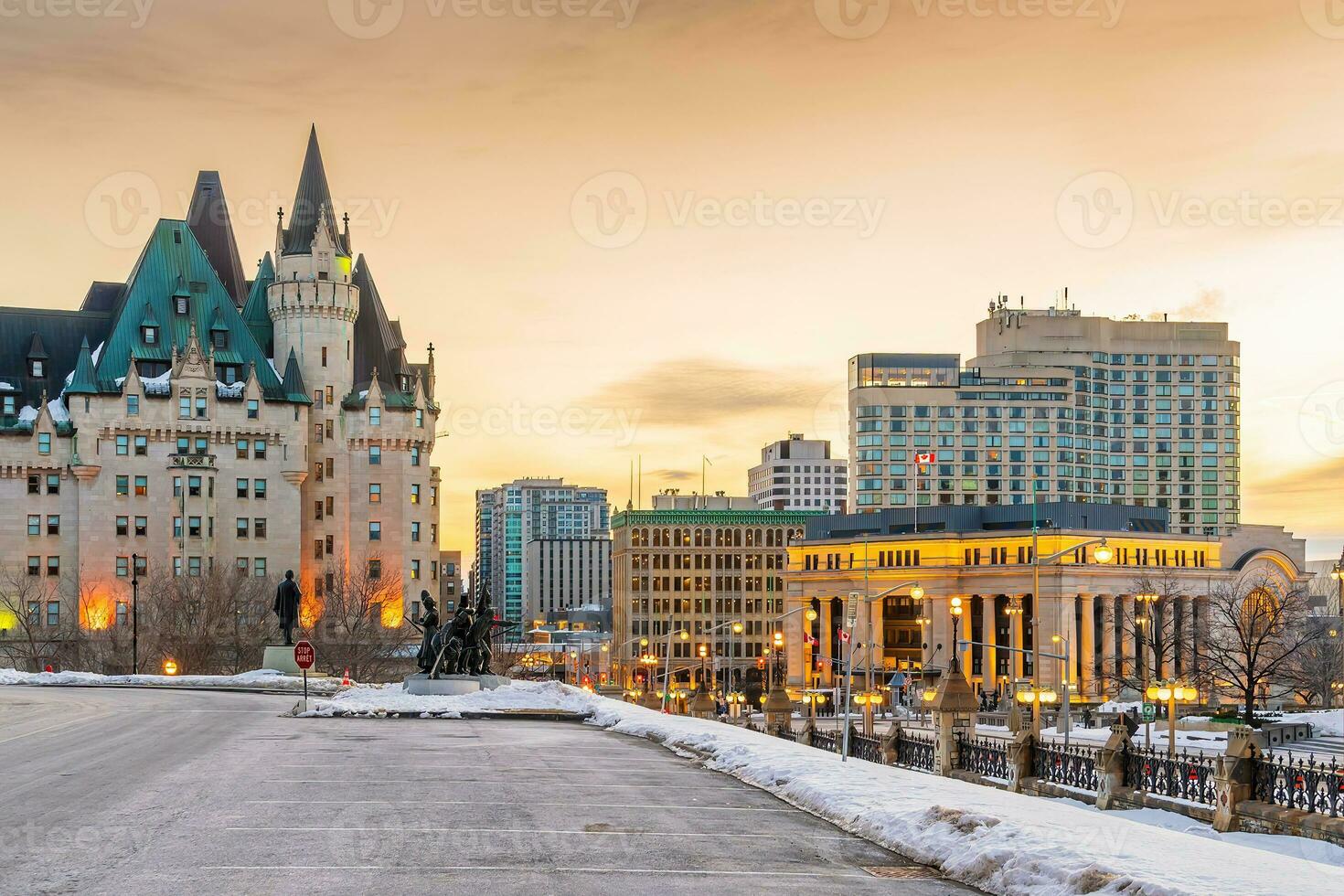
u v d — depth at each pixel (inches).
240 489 6865.2
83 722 2087.8
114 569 6697.8
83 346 6835.6
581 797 1163.3
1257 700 5364.2
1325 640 5689.0
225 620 6200.8
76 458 6673.2
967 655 7224.4
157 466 6771.7
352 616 6747.1
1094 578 6875.0
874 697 3444.9
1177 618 6476.4
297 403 6948.8
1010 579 7032.5
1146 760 1476.4
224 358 6973.4
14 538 6683.1
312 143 7263.8
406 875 803.4
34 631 6466.5
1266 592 5890.8
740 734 1782.7
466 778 1296.8
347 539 7106.3
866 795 1119.0
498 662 6387.8
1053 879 777.6
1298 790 1293.1
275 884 772.6
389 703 2359.7
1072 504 7180.1
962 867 837.2
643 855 887.1
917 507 7741.1
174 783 1232.2
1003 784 1700.3
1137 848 849.5
